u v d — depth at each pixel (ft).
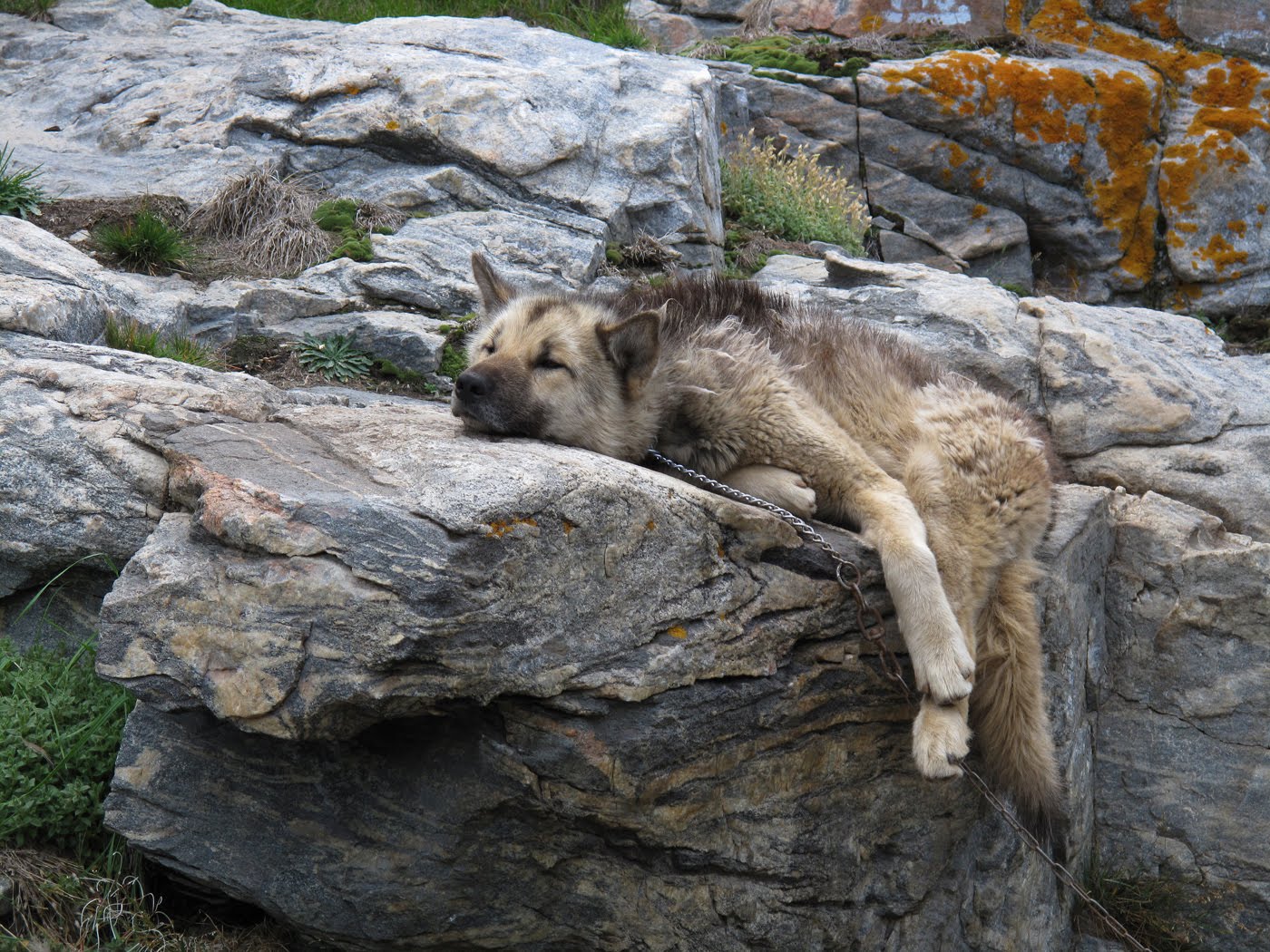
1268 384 43.32
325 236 46.93
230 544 21.93
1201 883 35.40
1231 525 38.93
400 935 23.56
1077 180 71.36
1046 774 27.94
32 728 25.31
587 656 22.82
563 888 24.29
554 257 47.14
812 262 56.39
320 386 38.52
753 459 27.94
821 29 79.00
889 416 29.12
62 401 27.94
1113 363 41.60
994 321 43.88
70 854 24.82
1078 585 33.65
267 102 54.24
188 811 23.53
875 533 26.32
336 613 21.02
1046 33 76.79
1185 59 74.02
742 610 24.86
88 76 59.62
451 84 53.67
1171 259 71.15
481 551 21.63
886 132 71.15
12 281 35.06
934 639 25.09
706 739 24.32
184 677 21.65
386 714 21.53
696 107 58.44
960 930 29.63
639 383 27.55
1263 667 34.96
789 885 26.32
